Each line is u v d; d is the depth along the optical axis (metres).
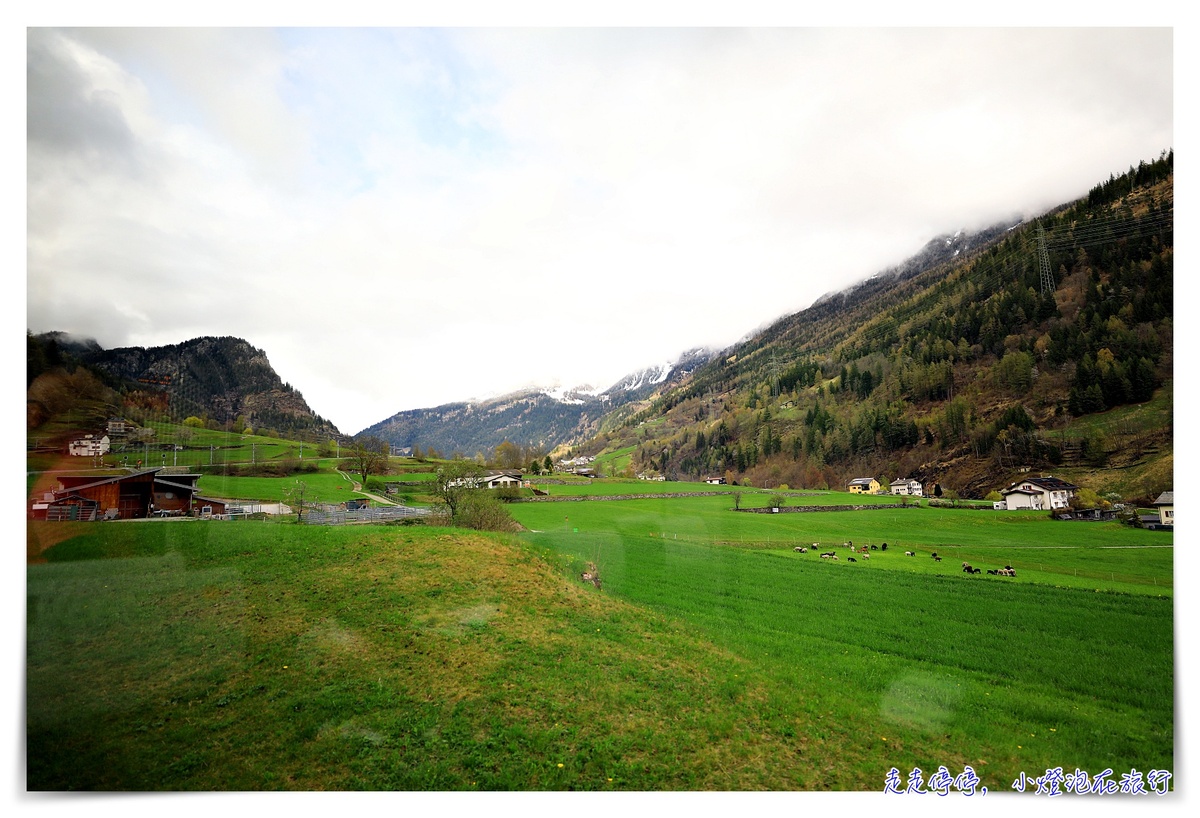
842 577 22.17
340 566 14.59
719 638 13.62
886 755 9.08
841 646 14.08
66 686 9.38
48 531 13.73
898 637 15.07
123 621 11.29
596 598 15.27
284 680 9.74
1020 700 11.27
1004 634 15.41
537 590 14.67
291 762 8.05
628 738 8.80
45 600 11.74
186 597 12.38
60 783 8.02
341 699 9.27
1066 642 14.84
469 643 11.33
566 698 9.72
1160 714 10.77
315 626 11.52
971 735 9.88
